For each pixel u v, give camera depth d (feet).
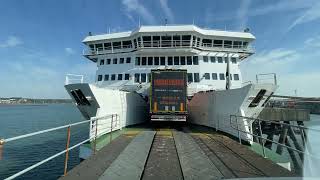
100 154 29.81
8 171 60.59
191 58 76.89
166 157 28.78
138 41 76.43
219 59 78.74
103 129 47.16
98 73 82.07
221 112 52.06
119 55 79.82
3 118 236.02
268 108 85.97
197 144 37.01
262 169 23.31
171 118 60.59
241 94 42.24
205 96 62.64
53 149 84.02
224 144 36.96
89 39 82.99
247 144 38.11
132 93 65.62
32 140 100.58
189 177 21.02
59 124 172.24
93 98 45.34
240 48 80.43
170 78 61.52
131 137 43.52
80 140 100.78
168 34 75.31
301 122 85.35
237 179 14.73
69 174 21.84
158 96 61.21
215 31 79.30
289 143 83.15
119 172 22.50
